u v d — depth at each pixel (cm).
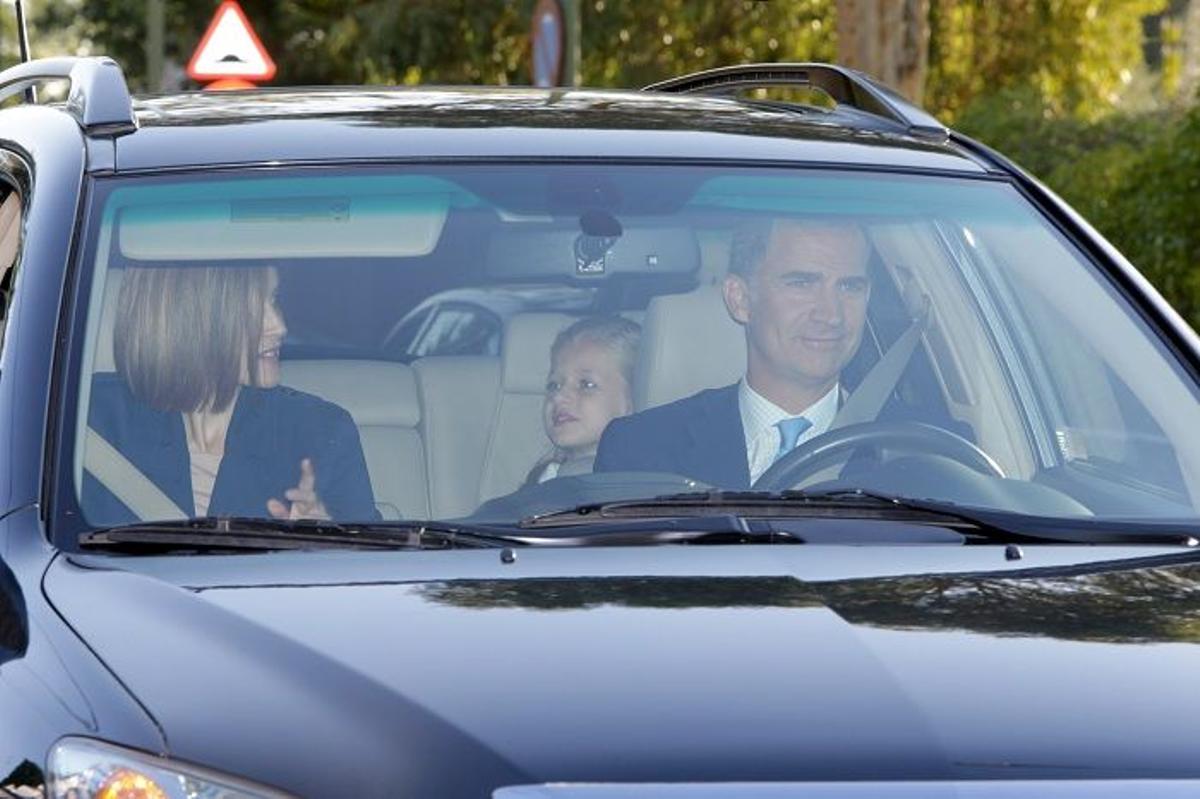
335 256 1644
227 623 1305
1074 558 1477
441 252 1661
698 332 1672
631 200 1689
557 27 6675
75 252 1594
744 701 1233
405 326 1641
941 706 1241
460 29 12738
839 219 1709
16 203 1730
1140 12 12694
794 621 1326
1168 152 6375
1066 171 7669
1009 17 12444
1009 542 1510
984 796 1186
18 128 1820
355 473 1588
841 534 1490
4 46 15588
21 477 1480
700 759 1190
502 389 1644
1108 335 1719
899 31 7281
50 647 1321
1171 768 1214
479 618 1315
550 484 1592
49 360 1542
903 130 1858
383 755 1195
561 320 1659
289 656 1266
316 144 1702
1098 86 12612
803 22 12638
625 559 1423
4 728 1287
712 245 1686
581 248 1667
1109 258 1767
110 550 1434
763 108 1900
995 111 8775
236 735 1213
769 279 1684
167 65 14788
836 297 1688
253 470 1570
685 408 1653
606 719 1214
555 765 1184
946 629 1330
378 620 1310
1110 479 1653
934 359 1716
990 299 1734
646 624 1313
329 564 1405
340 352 1619
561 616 1322
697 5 12362
